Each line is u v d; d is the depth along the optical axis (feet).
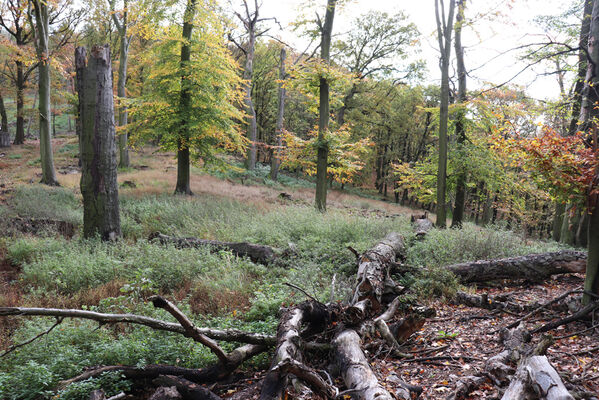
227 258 27.07
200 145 58.34
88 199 32.53
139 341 14.89
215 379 13.44
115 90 107.55
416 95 119.75
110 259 26.66
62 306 20.43
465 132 50.85
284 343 12.40
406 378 12.57
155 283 22.75
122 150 89.97
